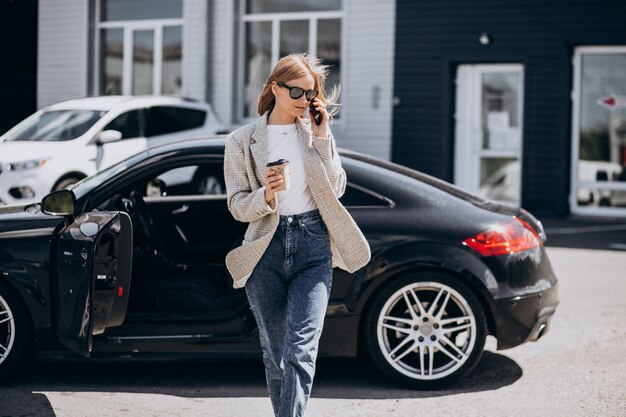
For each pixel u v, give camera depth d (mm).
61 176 12359
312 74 4352
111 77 18828
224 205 6688
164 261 6199
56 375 6109
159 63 18406
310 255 4324
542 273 5922
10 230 5738
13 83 19328
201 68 17781
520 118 15898
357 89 16750
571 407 5398
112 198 6336
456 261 5637
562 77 15352
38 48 19078
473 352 5723
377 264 5637
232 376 6148
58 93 18969
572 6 15234
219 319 5719
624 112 15258
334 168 4371
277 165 4090
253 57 17812
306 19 17359
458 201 5938
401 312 5777
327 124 4391
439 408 5387
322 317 4277
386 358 5707
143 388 5828
